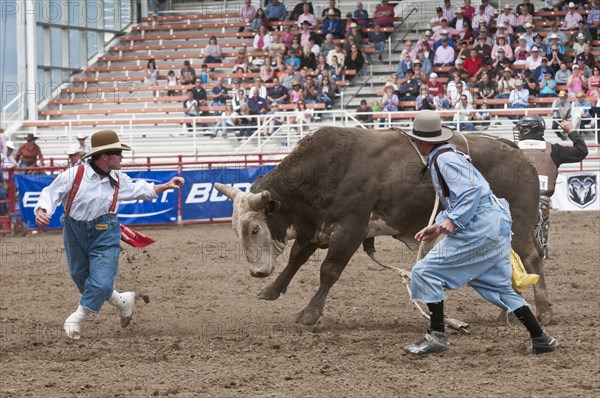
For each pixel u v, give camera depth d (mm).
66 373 10758
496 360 10914
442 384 9844
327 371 10547
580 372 10242
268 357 11375
